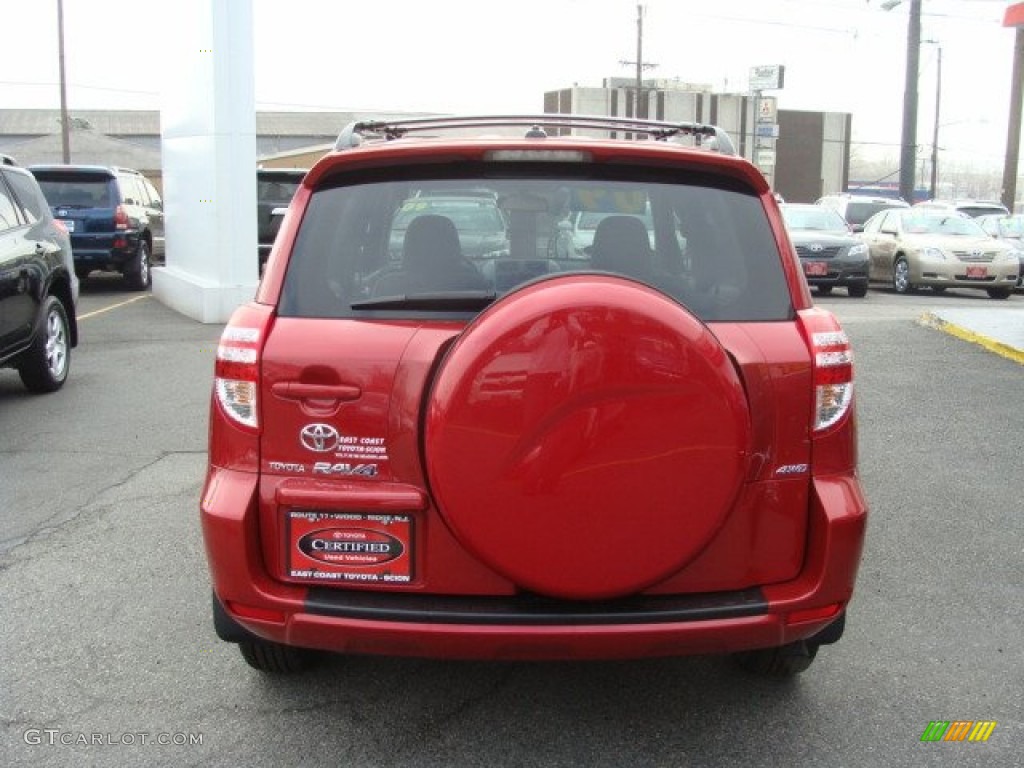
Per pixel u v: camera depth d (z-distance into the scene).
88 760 3.25
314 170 3.29
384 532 2.96
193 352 10.79
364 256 3.25
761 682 3.80
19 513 5.60
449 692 3.71
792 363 3.06
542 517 2.77
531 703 3.63
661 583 2.96
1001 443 7.16
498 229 3.37
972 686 3.79
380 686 3.74
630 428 2.74
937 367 9.80
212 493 3.06
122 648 4.03
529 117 4.17
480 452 2.75
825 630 3.41
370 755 3.29
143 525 5.42
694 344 2.76
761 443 3.04
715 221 3.33
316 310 3.12
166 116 15.98
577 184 3.34
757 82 55.94
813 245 18.23
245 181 13.21
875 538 5.35
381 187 3.31
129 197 17.70
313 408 2.98
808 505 3.10
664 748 3.35
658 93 77.81
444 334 2.97
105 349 10.98
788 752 3.33
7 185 8.26
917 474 6.45
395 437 2.95
